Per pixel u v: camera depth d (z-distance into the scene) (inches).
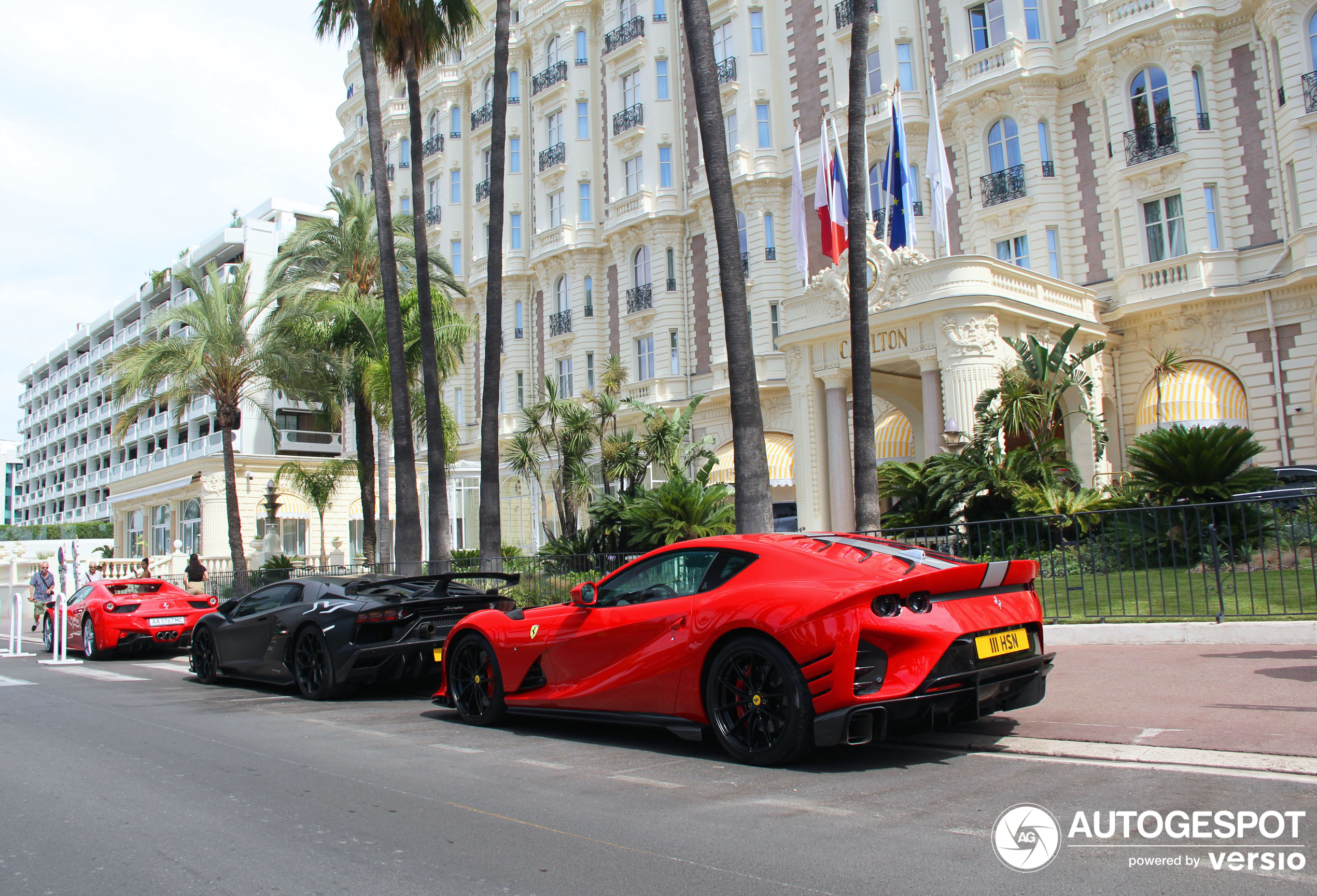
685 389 1261.1
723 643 235.3
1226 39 875.4
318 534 1667.1
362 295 976.3
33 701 386.3
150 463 2353.6
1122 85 916.6
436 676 428.5
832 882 146.6
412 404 955.3
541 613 288.5
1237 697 262.8
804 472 856.3
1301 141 809.5
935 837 166.4
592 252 1416.1
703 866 156.3
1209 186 869.8
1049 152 972.6
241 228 2193.7
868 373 493.7
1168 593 422.3
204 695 401.7
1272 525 446.6
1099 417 810.8
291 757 258.2
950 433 695.1
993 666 219.0
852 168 502.6
